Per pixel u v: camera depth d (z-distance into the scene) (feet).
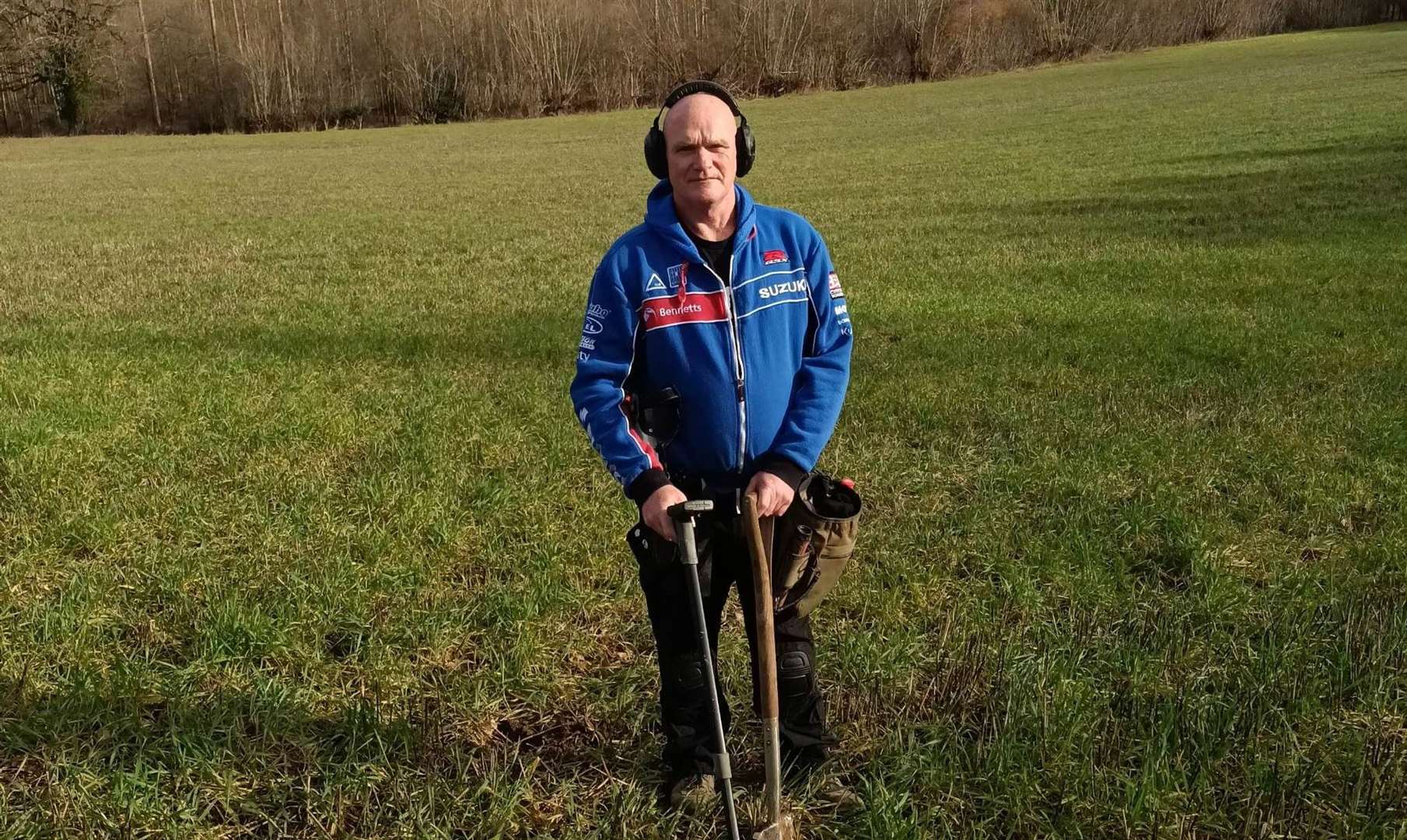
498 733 11.43
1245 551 15.29
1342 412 21.02
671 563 8.93
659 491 8.46
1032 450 19.62
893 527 16.53
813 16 211.41
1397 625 12.42
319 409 22.61
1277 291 34.06
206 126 197.57
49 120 197.36
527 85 196.85
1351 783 10.00
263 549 15.49
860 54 213.66
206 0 197.47
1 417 21.35
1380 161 65.00
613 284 8.79
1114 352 27.17
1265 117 98.43
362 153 128.67
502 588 14.28
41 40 190.80
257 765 10.61
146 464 19.20
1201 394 23.04
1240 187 59.62
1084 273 38.96
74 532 15.85
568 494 17.83
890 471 18.97
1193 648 12.50
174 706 11.40
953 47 214.28
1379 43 193.06
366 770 10.42
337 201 76.95
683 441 8.96
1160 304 33.12
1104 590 14.01
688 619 9.41
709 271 8.67
